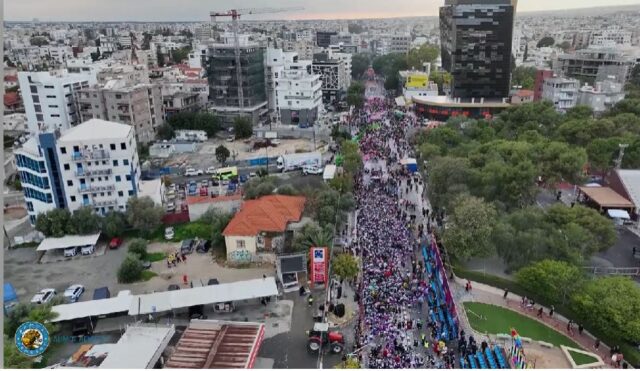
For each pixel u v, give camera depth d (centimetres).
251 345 5347
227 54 17712
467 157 10900
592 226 7481
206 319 6269
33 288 7488
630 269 7381
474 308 6594
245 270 7794
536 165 10019
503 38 17700
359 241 8312
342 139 14662
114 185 9388
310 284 7212
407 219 9225
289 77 18338
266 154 14700
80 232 8769
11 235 9338
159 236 9156
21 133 16450
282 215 8519
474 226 7350
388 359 5462
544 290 6362
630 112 14150
